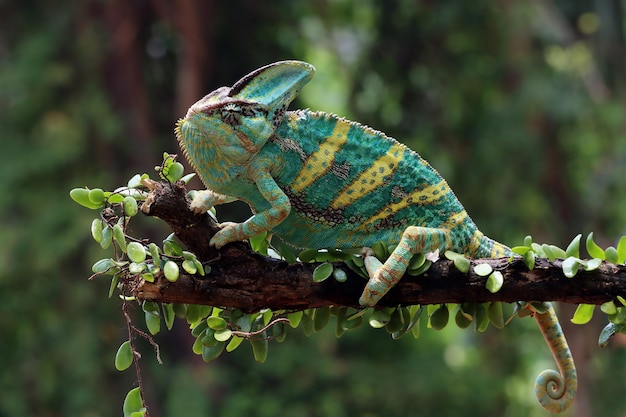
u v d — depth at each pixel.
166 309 3.99
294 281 3.94
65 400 14.05
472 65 16.58
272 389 14.82
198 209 3.89
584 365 15.52
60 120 14.76
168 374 14.20
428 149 16.55
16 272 14.14
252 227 3.92
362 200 4.15
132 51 14.90
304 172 4.11
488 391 15.39
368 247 4.10
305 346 14.99
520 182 16.05
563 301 3.95
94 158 14.75
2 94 15.02
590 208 16.72
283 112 4.06
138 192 3.97
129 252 3.80
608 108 16.42
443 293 3.94
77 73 14.95
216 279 3.90
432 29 16.44
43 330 14.20
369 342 15.80
